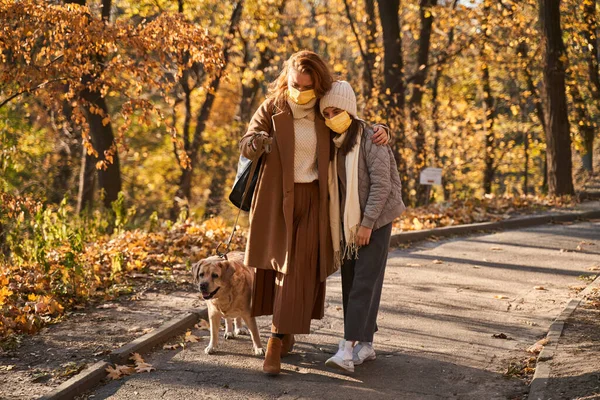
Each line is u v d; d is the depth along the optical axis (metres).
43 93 11.30
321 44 29.38
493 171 27.53
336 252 5.65
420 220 14.30
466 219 14.53
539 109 26.25
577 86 20.97
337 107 5.44
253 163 5.63
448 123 24.39
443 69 25.19
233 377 5.63
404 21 25.19
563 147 18.39
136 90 11.18
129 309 7.47
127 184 34.84
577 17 20.20
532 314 7.59
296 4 28.05
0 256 9.73
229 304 5.98
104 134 16.59
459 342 6.57
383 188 5.56
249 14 23.36
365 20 22.33
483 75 26.03
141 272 9.24
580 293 8.32
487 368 5.85
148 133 31.72
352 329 5.63
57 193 25.28
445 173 26.06
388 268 10.16
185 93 24.08
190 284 8.67
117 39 10.19
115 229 11.87
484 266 10.30
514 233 13.63
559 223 15.26
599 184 24.08
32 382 5.38
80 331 6.67
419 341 6.61
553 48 18.31
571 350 5.88
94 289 8.06
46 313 7.16
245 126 25.80
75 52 9.81
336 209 5.64
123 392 5.34
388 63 20.12
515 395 5.23
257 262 5.66
